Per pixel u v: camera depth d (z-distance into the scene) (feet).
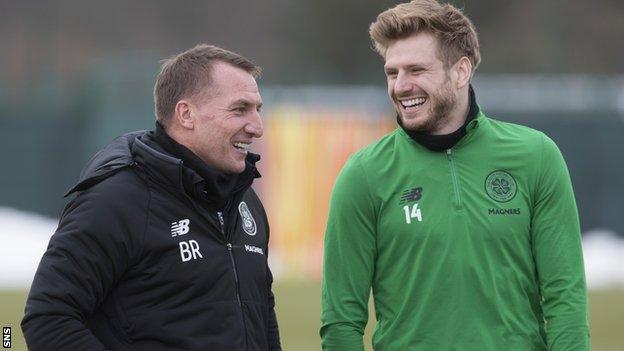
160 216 55.52
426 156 59.72
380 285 60.44
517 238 58.90
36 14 473.67
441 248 58.59
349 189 60.44
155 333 54.85
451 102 59.41
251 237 58.95
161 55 422.00
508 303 58.54
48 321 53.47
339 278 60.54
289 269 263.29
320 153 267.80
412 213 59.11
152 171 55.72
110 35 478.18
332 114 269.44
